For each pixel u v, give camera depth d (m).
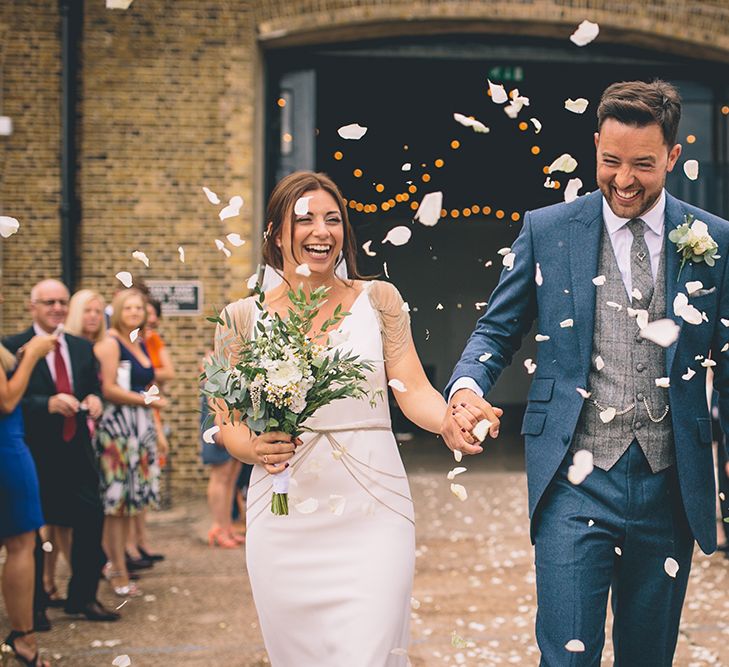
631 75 11.75
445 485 10.70
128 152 10.33
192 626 5.29
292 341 2.75
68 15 10.23
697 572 6.41
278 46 10.85
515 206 16.12
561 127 13.66
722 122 11.52
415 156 14.49
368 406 2.90
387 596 2.75
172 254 10.37
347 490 2.83
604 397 2.76
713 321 2.82
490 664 4.57
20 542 4.41
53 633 5.14
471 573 6.54
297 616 2.83
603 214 2.86
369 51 11.03
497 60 11.20
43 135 10.27
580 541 2.70
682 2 10.74
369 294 2.99
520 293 2.95
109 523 5.93
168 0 10.31
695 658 4.64
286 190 2.96
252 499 2.94
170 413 10.32
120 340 6.11
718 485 6.73
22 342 5.11
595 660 2.70
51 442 5.24
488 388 2.85
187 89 10.37
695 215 2.84
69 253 10.30
